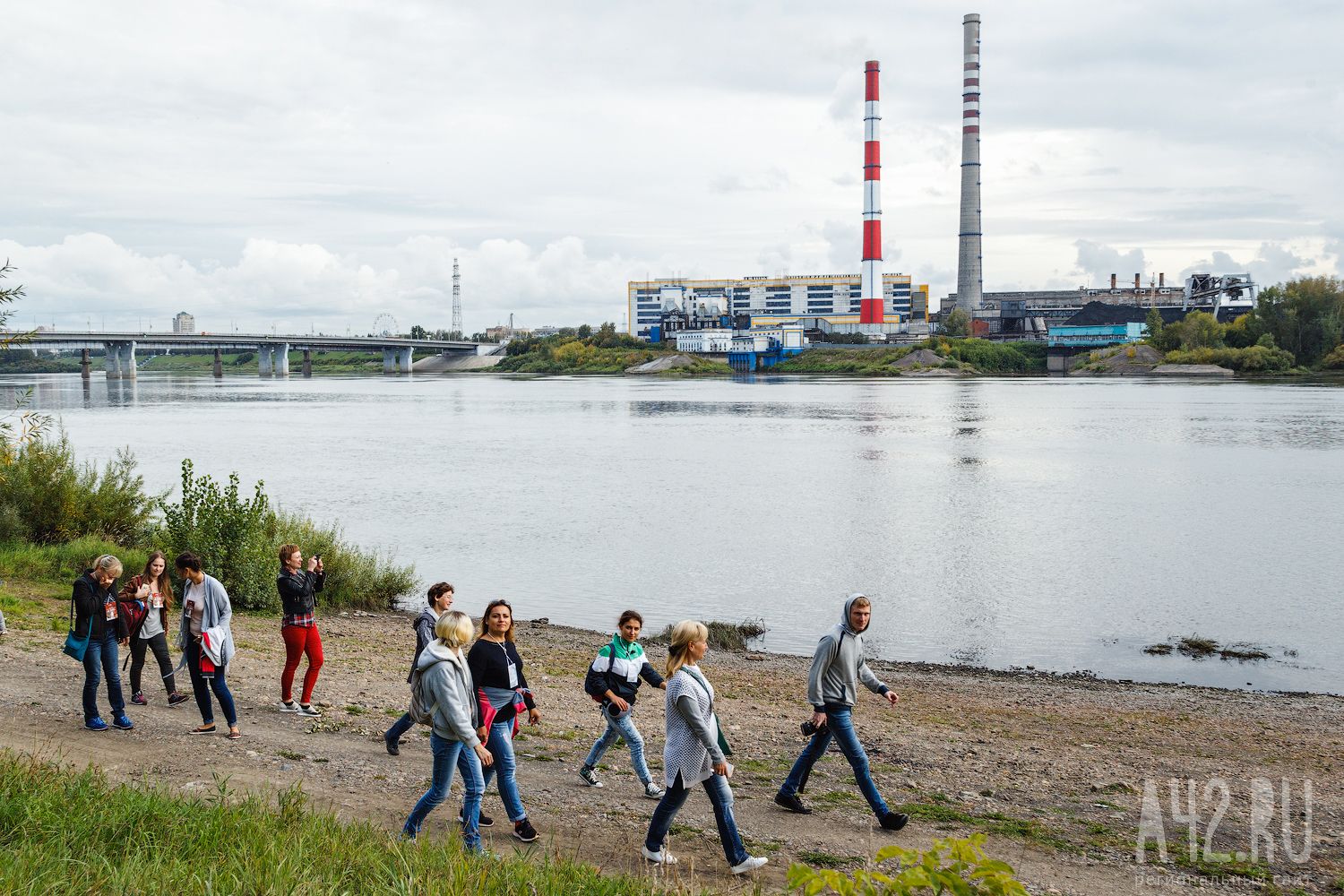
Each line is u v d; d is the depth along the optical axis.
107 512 30.64
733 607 32.09
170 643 20.27
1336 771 15.34
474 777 10.01
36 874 8.00
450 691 9.74
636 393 181.50
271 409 135.00
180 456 75.75
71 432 95.19
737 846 9.99
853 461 75.56
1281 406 125.88
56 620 20.81
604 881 9.03
